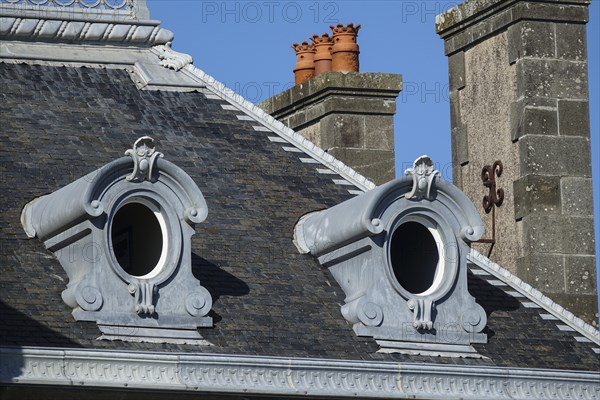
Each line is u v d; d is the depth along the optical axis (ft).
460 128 170.19
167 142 145.28
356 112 173.27
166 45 154.71
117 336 127.34
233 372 126.72
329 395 128.88
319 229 139.44
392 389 131.03
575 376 136.77
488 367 134.10
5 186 135.74
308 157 149.69
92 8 152.66
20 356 121.19
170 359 124.98
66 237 130.21
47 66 148.66
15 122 141.69
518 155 163.12
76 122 143.84
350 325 135.23
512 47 164.76
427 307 135.85
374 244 135.74
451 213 138.31
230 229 139.74
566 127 163.22
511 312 143.54
